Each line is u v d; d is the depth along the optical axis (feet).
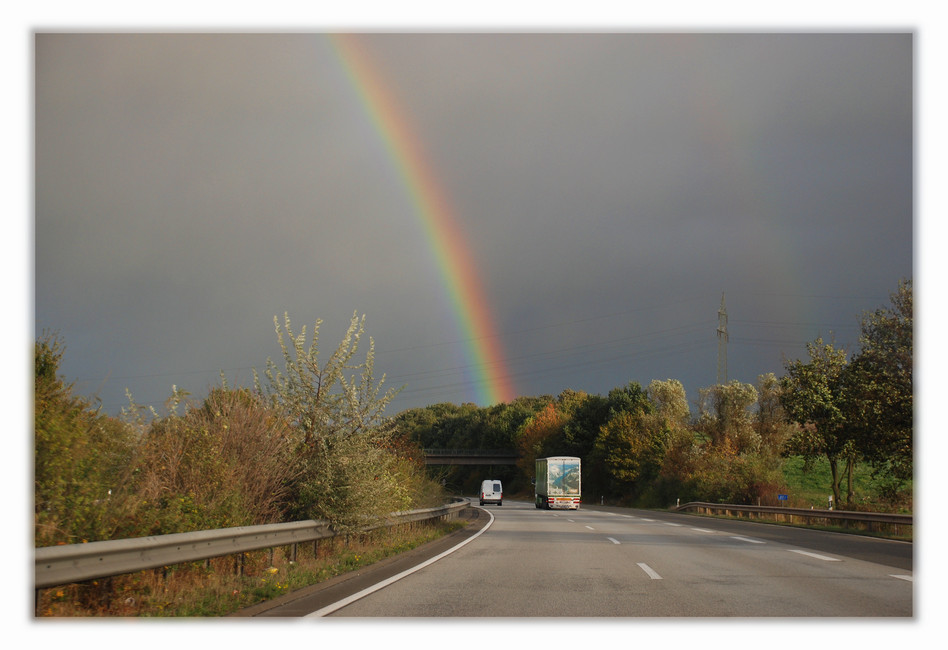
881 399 82.99
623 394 305.32
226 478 41.93
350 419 52.24
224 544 31.71
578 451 306.35
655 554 51.72
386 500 53.36
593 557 49.37
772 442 201.57
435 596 31.48
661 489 212.84
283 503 48.26
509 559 47.96
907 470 89.45
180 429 43.86
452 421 422.41
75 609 26.12
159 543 26.07
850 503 122.21
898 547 60.90
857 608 28.63
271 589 31.65
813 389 107.65
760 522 115.75
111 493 32.45
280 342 53.01
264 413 48.96
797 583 35.88
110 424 38.55
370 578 37.73
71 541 28.17
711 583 35.78
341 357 52.90
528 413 377.71
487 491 225.56
